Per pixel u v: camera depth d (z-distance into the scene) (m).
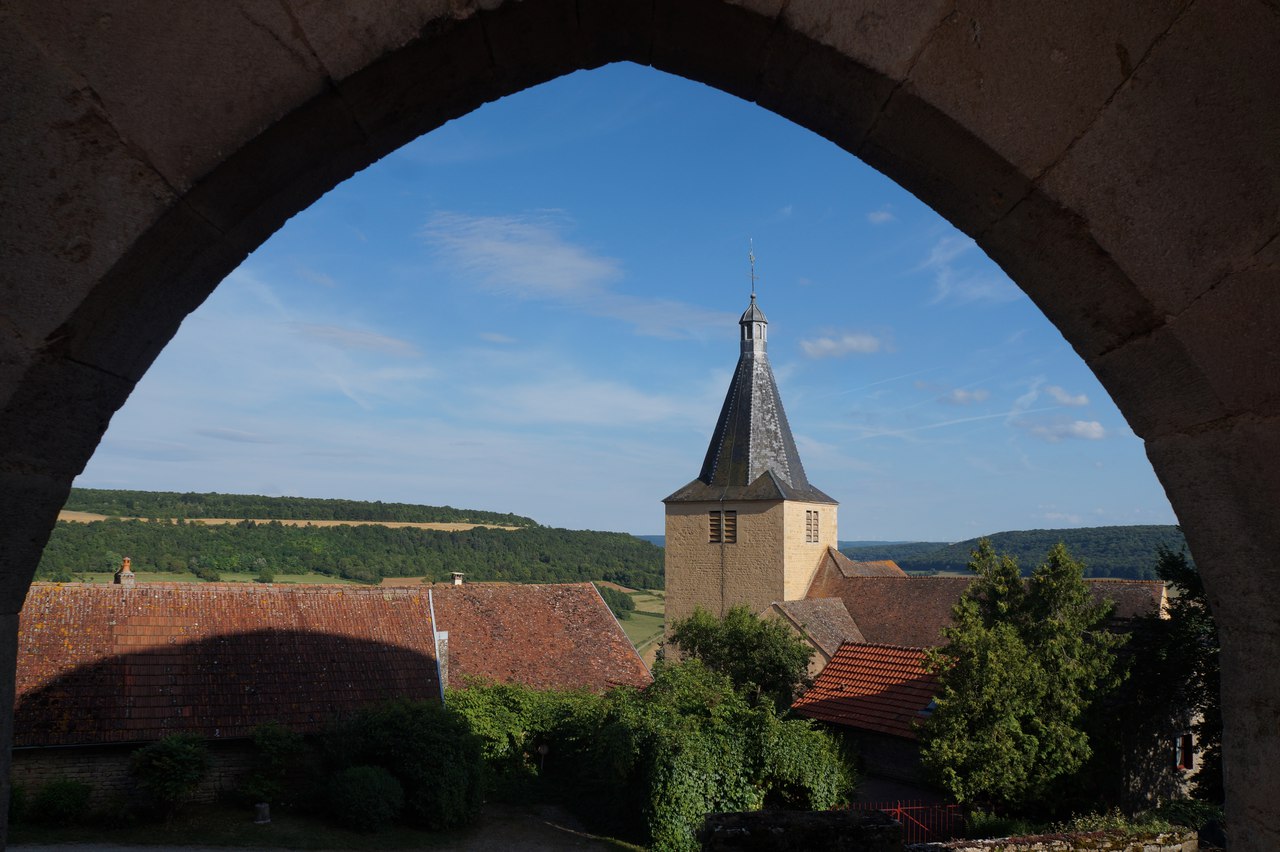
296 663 24.56
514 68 2.31
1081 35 2.13
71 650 22.69
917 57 2.14
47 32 2.02
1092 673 18.84
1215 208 2.12
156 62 2.04
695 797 20.22
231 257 2.35
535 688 30.27
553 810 23.66
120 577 26.05
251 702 23.02
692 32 2.27
